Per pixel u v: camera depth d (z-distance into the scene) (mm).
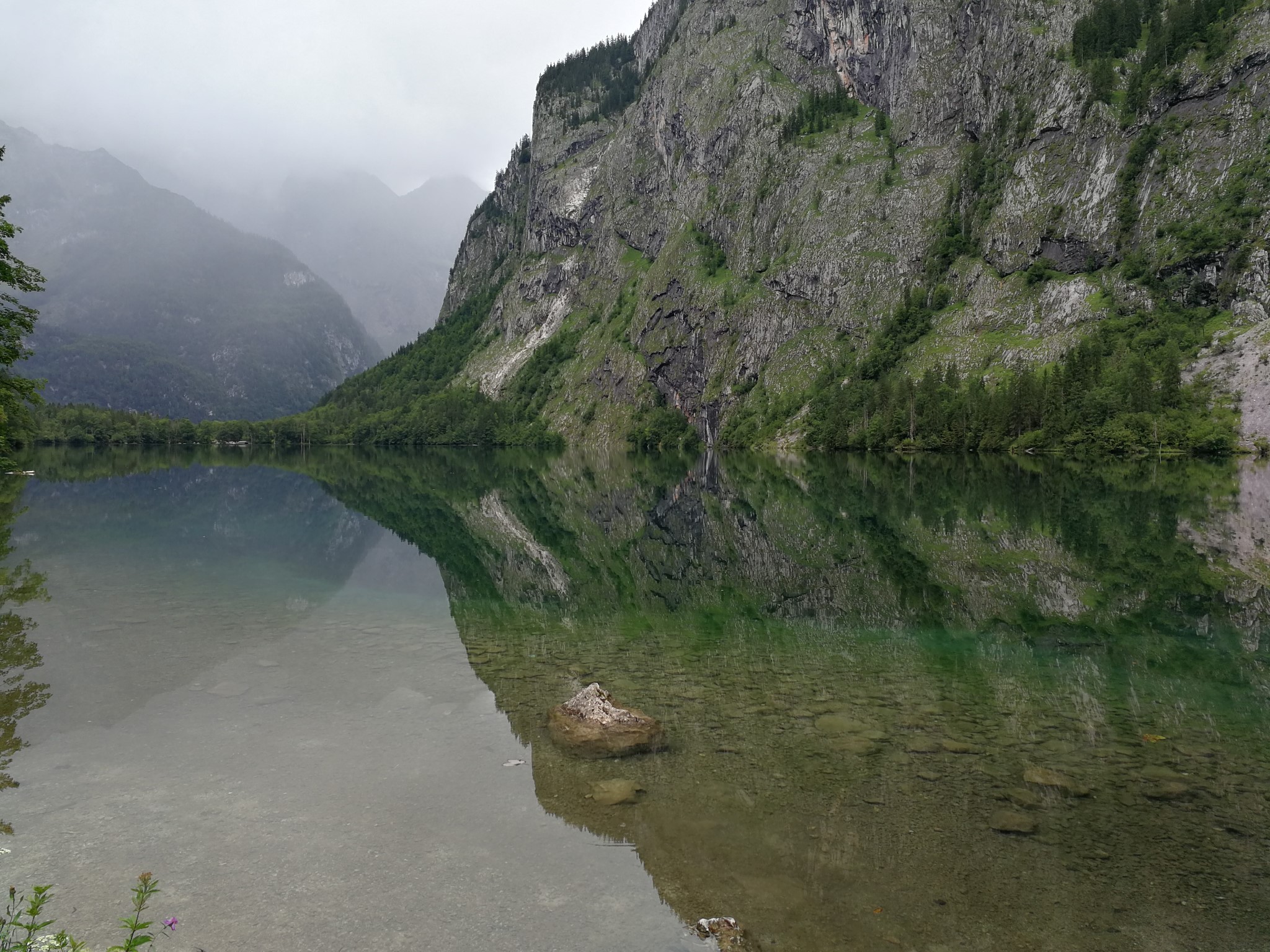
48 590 19500
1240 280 118875
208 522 35875
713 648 15461
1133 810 8305
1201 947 6000
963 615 18453
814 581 23156
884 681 13172
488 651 14844
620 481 73312
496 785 8750
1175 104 142000
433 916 6180
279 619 17000
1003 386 127062
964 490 53594
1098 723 11055
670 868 7023
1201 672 13773
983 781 9047
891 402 135750
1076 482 58812
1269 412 92125
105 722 10547
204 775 8852
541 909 6320
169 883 6559
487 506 48156
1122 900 6613
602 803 8352
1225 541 28953
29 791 8336
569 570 25188
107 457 124188
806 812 8203
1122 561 25422
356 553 27391
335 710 11234
